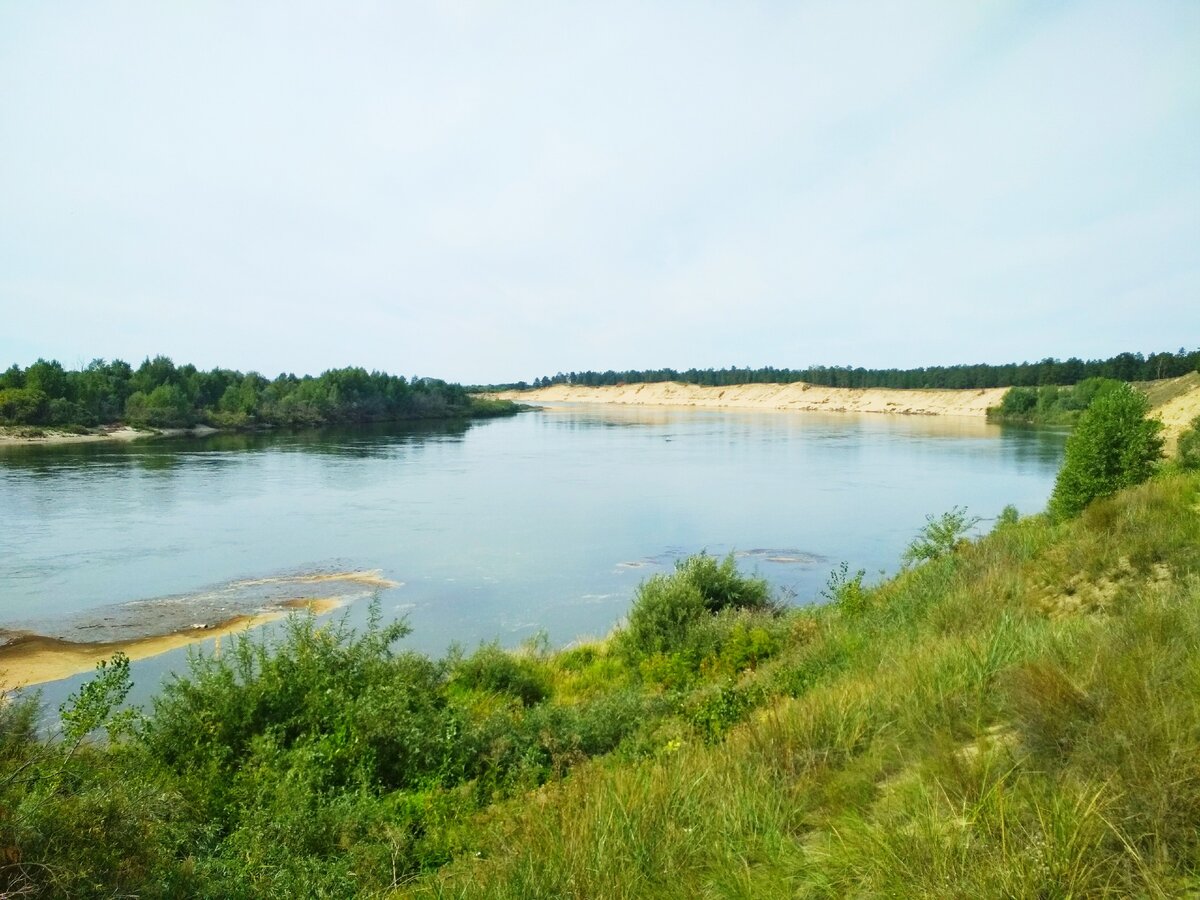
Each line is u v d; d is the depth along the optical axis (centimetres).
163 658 1667
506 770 815
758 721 611
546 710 996
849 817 377
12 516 3344
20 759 605
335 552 2788
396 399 11644
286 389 10394
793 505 3822
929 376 15875
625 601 2186
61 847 425
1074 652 511
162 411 8194
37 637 1817
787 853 367
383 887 529
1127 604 675
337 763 823
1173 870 277
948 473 5025
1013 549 1310
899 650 805
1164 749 331
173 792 650
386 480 4753
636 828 420
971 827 331
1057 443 7288
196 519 3356
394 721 903
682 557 2725
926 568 1451
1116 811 310
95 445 6706
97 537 2958
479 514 3575
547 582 2395
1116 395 1839
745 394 19475
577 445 7538
